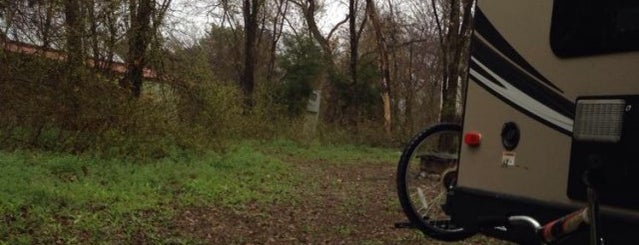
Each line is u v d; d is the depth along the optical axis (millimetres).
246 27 26875
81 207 8148
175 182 10859
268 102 22891
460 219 4531
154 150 12898
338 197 11508
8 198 7750
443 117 21234
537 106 3980
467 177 4512
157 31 14172
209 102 14766
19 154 11039
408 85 31094
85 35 12656
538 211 3906
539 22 4012
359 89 27062
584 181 3510
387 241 7953
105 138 12203
